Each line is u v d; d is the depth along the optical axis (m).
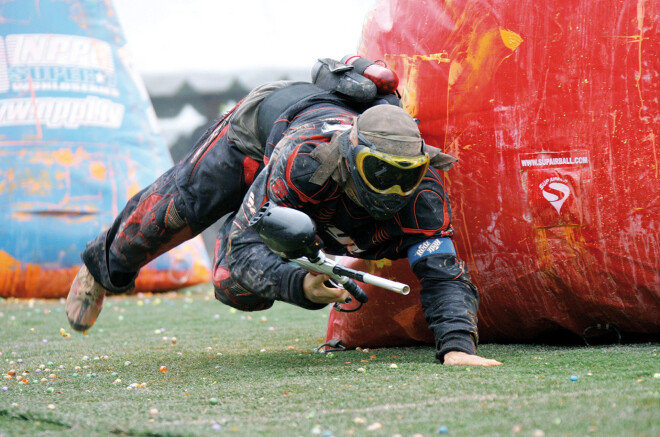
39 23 24.12
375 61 11.22
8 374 10.94
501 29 10.71
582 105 10.45
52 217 23.16
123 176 24.08
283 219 8.61
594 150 10.43
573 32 10.44
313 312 19.20
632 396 7.24
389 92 10.52
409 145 8.54
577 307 10.91
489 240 10.99
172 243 12.34
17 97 23.62
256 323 17.30
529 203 10.68
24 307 21.53
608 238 10.43
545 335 11.60
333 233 10.16
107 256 12.93
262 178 9.82
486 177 10.88
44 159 23.34
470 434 6.32
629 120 10.29
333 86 10.41
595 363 9.34
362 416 7.14
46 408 8.20
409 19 11.55
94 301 13.54
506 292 11.08
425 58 11.24
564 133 10.52
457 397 7.68
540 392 7.70
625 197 10.34
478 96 10.87
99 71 24.53
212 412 7.71
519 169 10.71
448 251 9.94
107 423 7.34
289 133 9.59
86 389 9.55
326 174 8.95
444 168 9.90
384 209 8.77
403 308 11.74
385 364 10.11
